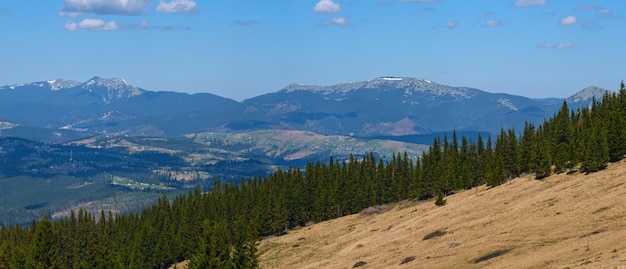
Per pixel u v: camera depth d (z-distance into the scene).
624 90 176.62
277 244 176.25
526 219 106.81
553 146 172.12
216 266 115.75
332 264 122.12
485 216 121.31
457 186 197.50
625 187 104.94
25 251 170.88
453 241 107.56
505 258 85.50
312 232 186.00
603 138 150.25
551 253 80.25
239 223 189.75
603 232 84.25
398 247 119.00
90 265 162.75
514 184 155.00
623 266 63.06
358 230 162.75
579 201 107.12
